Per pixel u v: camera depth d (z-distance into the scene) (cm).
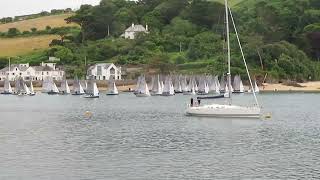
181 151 7094
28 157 6638
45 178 5512
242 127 9988
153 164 6209
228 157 6644
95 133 9119
